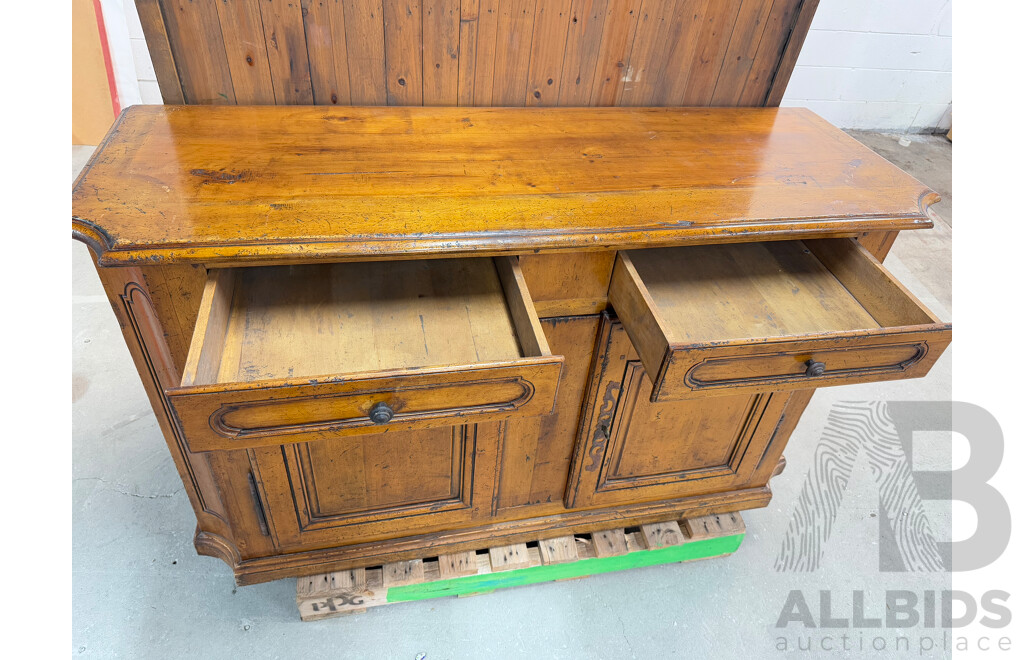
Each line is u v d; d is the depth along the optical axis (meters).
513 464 1.51
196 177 1.12
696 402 1.49
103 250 0.95
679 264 1.36
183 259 0.95
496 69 1.47
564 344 1.33
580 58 1.49
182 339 1.16
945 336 1.10
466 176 1.22
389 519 1.50
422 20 1.36
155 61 1.29
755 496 1.77
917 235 3.38
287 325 1.10
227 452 1.23
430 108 1.48
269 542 1.46
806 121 1.63
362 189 1.14
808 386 1.15
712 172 1.33
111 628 1.52
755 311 1.25
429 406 0.99
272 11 1.28
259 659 1.50
